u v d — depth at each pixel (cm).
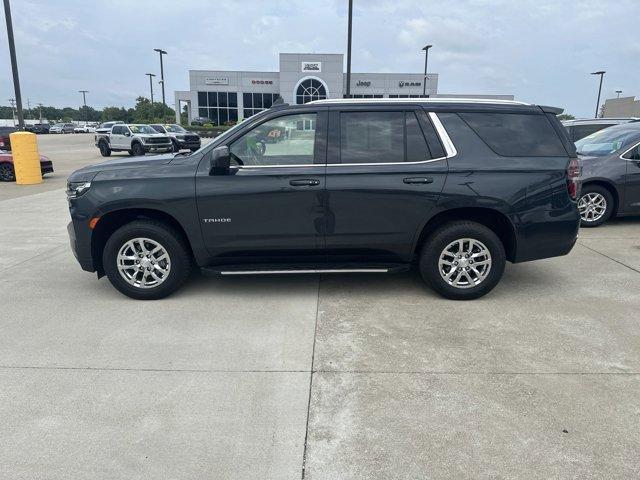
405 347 395
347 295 510
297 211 471
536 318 449
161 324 442
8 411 313
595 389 332
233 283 549
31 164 1477
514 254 487
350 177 466
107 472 260
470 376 350
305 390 334
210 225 474
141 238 484
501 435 286
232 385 341
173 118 6481
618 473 256
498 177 468
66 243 744
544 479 252
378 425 296
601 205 816
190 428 295
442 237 476
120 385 342
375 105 476
